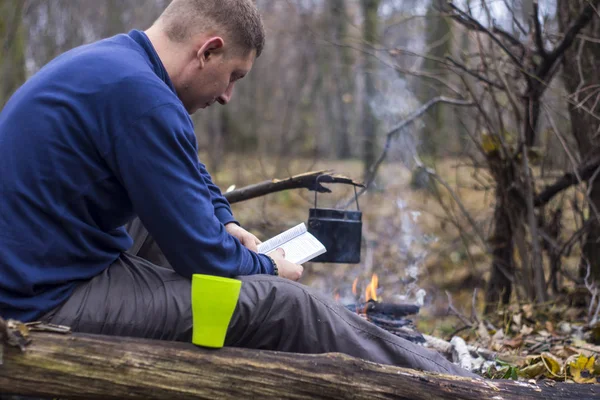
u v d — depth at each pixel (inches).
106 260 79.7
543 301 158.2
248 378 71.7
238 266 80.5
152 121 74.7
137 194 74.8
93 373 68.3
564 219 179.9
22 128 75.4
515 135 174.1
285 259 88.9
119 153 74.4
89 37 332.2
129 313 77.1
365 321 82.3
